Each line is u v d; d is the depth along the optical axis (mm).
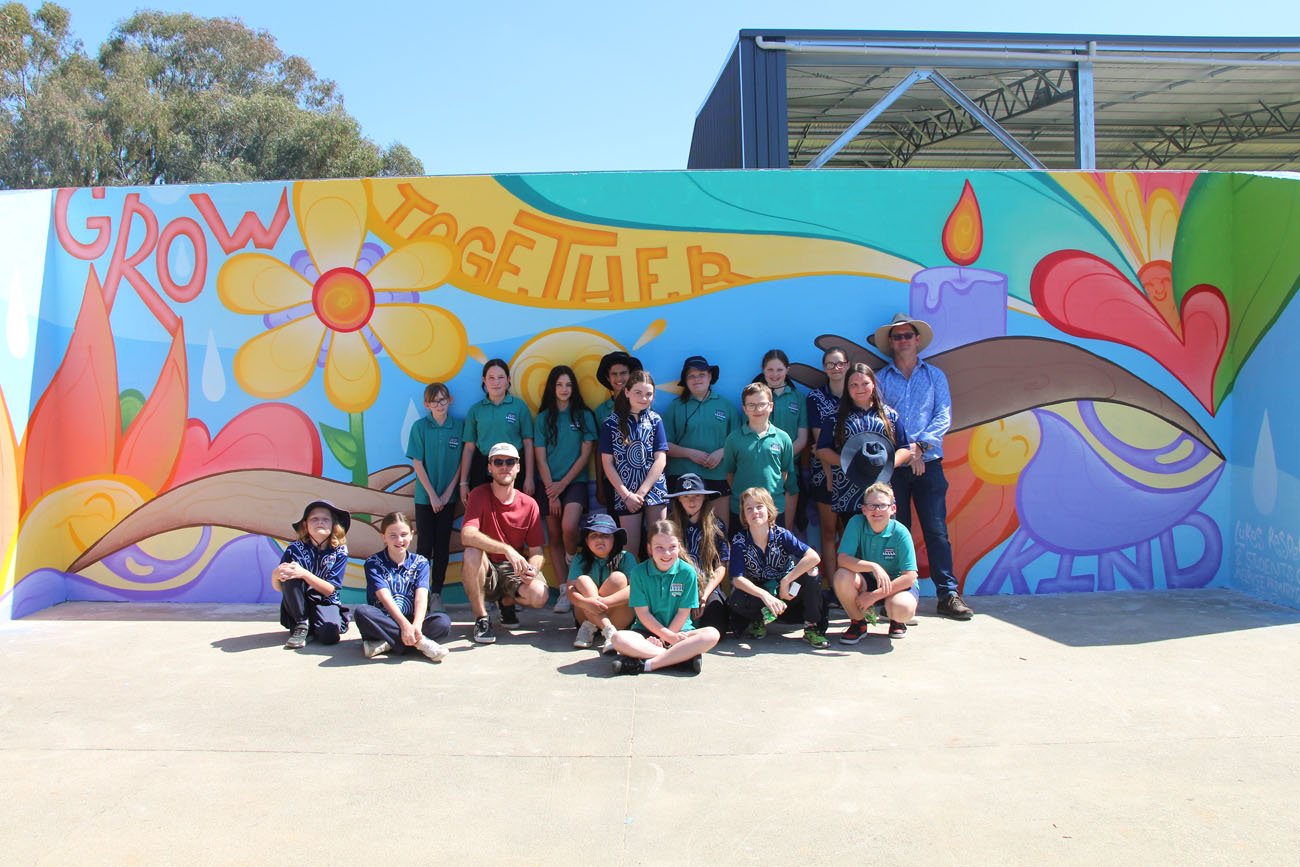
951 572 6113
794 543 5359
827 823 3188
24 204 6195
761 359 6492
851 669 4918
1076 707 4289
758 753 3797
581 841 3088
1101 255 6598
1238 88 14953
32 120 27141
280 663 5090
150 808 3342
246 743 3939
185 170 29594
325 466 6508
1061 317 6594
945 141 18000
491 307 6457
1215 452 6711
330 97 35906
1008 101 15609
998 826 3150
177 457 6520
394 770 3660
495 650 5355
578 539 6258
